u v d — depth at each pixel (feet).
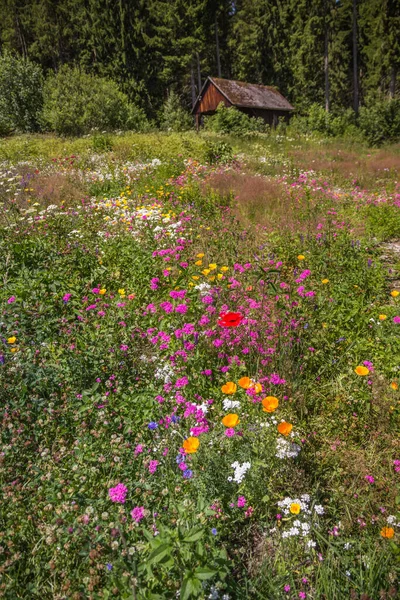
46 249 17.74
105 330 12.24
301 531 7.37
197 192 28.25
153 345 12.39
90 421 9.52
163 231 20.01
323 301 13.71
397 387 10.14
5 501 7.53
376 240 22.31
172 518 7.02
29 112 87.86
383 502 8.02
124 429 9.24
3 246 17.69
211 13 157.17
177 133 77.41
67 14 166.61
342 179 44.42
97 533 6.70
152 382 10.80
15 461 8.45
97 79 88.43
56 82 85.51
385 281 17.19
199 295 13.20
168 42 156.25
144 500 7.57
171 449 8.63
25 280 14.79
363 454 9.16
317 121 100.58
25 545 7.09
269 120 113.91
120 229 21.50
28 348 11.50
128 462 8.39
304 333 11.91
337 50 154.40
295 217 25.14
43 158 48.62
